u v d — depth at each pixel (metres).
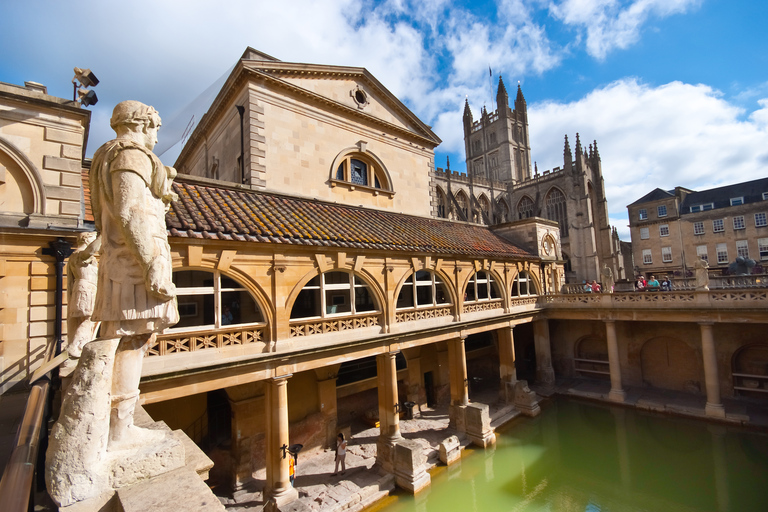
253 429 15.62
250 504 13.80
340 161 22.66
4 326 9.91
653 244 54.75
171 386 10.38
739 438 18.70
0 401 8.82
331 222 16.36
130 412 4.44
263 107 19.91
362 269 15.43
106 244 4.36
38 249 10.41
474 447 18.23
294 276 13.17
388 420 15.98
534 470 17.23
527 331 31.14
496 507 14.52
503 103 78.69
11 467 3.38
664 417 21.47
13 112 10.34
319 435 17.84
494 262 23.00
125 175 4.20
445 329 18.56
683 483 15.89
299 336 13.27
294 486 14.70
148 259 4.25
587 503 14.76
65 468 3.66
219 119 24.53
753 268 38.38
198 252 10.98
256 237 12.08
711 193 52.75
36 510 4.55
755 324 21.84
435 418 21.66
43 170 10.63
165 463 4.36
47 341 10.38
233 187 15.98
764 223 46.97
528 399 22.41
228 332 11.59
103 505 3.81
